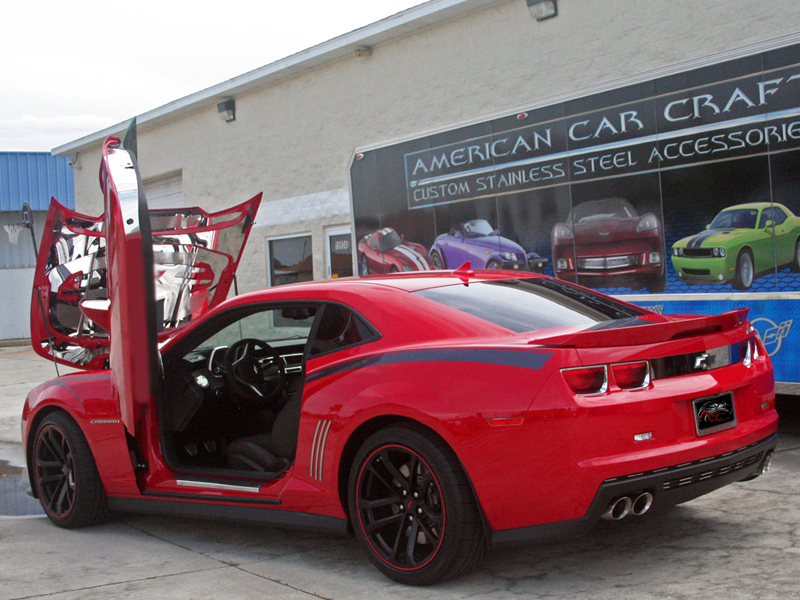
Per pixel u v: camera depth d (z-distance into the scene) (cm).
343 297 350
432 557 297
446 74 922
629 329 284
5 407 991
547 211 673
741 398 318
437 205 782
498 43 857
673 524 367
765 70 521
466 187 749
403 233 824
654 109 586
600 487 272
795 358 509
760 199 525
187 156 1404
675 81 571
